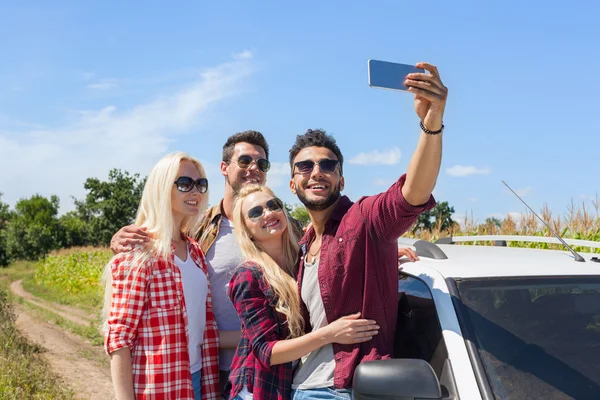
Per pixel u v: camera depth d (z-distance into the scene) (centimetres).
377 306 233
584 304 227
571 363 204
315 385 235
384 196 227
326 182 263
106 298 282
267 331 247
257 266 261
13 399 641
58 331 1218
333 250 238
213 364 307
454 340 209
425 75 210
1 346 861
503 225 800
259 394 247
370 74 211
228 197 378
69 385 758
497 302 223
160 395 269
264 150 398
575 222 705
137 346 274
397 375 188
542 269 246
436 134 213
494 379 195
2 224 7600
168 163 288
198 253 315
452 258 268
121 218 5122
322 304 246
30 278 3241
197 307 299
